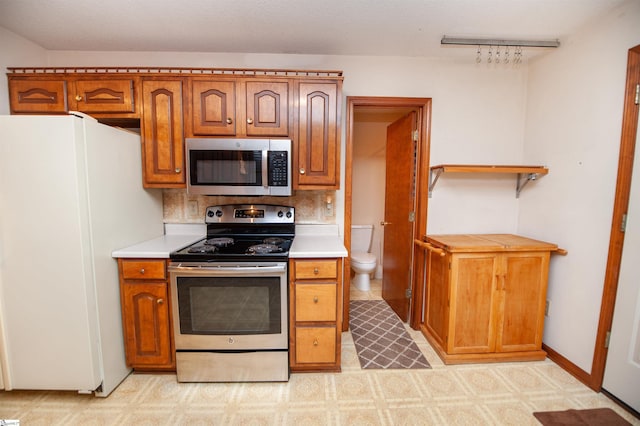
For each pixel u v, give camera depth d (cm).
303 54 220
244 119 192
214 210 219
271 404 160
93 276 156
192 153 189
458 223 236
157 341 177
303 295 176
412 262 245
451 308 194
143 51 216
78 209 147
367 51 215
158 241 203
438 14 166
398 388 173
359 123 363
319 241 207
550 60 204
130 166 186
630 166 153
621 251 158
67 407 157
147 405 159
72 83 187
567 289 188
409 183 243
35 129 142
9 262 149
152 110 190
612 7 156
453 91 226
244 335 173
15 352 154
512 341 199
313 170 197
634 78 150
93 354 156
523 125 230
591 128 173
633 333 152
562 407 157
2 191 145
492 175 234
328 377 182
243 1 154
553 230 200
